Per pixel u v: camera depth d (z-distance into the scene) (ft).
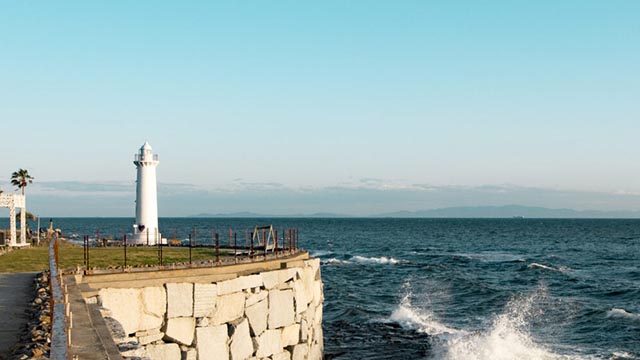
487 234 611.47
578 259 311.47
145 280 65.41
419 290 191.21
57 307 39.14
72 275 64.90
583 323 139.33
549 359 110.22
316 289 102.01
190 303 68.18
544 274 235.61
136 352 37.19
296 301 87.25
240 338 73.46
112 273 65.72
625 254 346.74
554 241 484.74
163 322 65.92
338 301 167.22
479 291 186.39
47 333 41.29
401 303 167.84
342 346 118.73
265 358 78.69
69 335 32.32
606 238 528.63
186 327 67.62
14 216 165.27
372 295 181.27
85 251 89.51
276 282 83.82
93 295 58.70
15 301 57.31
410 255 331.36
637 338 124.88
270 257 93.40
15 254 124.16
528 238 533.14
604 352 114.52
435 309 159.84
